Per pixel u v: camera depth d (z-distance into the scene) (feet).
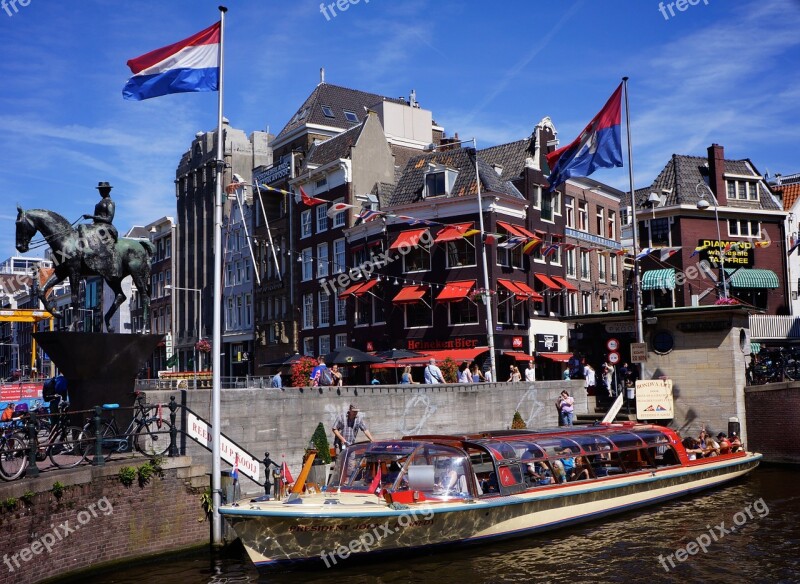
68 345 56.18
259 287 179.42
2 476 41.96
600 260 163.12
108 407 50.62
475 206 129.80
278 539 46.39
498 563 49.14
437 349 131.75
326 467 66.03
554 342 142.20
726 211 167.12
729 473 75.20
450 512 49.19
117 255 61.05
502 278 130.52
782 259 171.73
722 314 93.86
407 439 57.31
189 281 214.07
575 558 50.26
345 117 179.11
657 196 167.12
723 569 47.93
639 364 99.09
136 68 58.85
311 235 160.35
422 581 45.50
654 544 53.62
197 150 211.82
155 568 48.98
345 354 91.15
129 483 49.70
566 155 87.35
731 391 92.99
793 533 56.59
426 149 175.83
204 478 54.44
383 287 140.05
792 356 97.86
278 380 86.22
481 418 91.40
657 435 69.67
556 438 61.05
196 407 65.62
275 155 184.14
